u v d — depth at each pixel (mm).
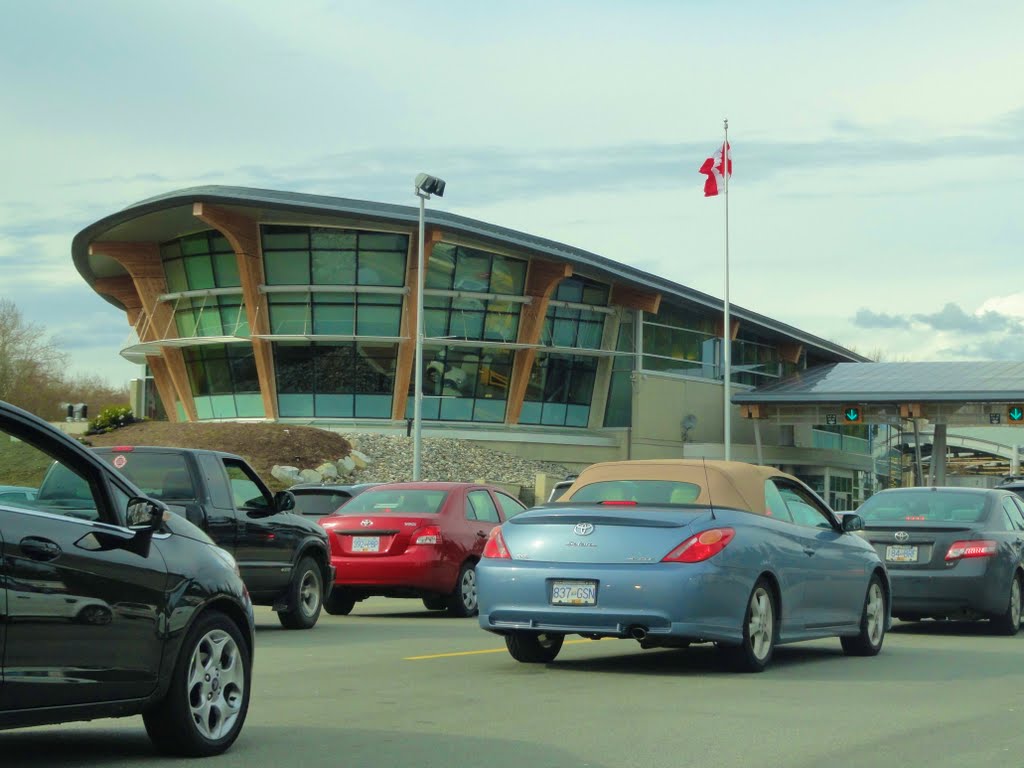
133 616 6699
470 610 18719
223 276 61625
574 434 65312
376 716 8812
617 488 11711
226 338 59750
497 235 59094
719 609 10570
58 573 6270
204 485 14539
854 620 12914
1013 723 8758
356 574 17969
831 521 12945
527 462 59969
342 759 7211
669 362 69312
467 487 19406
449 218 57469
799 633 11828
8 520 6129
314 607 16453
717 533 10664
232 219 57281
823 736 8117
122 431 53938
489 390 62750
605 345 66500
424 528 18109
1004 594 16109
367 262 59219
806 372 67750
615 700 9609
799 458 73500
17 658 6047
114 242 63500
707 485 11492
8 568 6020
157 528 6891
